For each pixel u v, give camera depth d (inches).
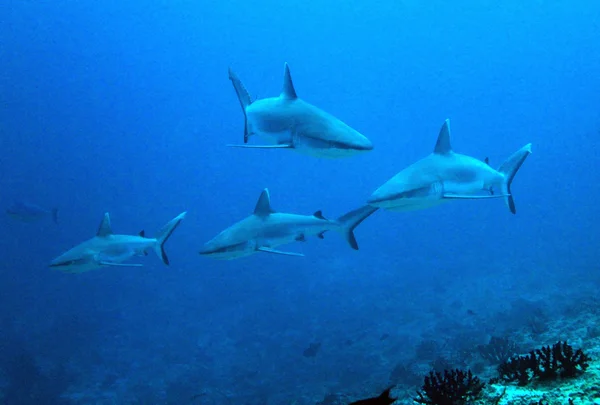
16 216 738.2
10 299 1382.9
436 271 1296.8
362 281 1342.3
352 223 276.4
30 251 2020.2
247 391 657.6
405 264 1537.9
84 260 316.5
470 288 995.9
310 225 284.0
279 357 779.4
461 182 233.8
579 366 200.2
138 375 783.7
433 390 204.1
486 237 1849.2
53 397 671.1
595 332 421.4
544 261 1168.8
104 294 1429.6
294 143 206.7
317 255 1946.4
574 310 594.6
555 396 177.3
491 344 481.1
